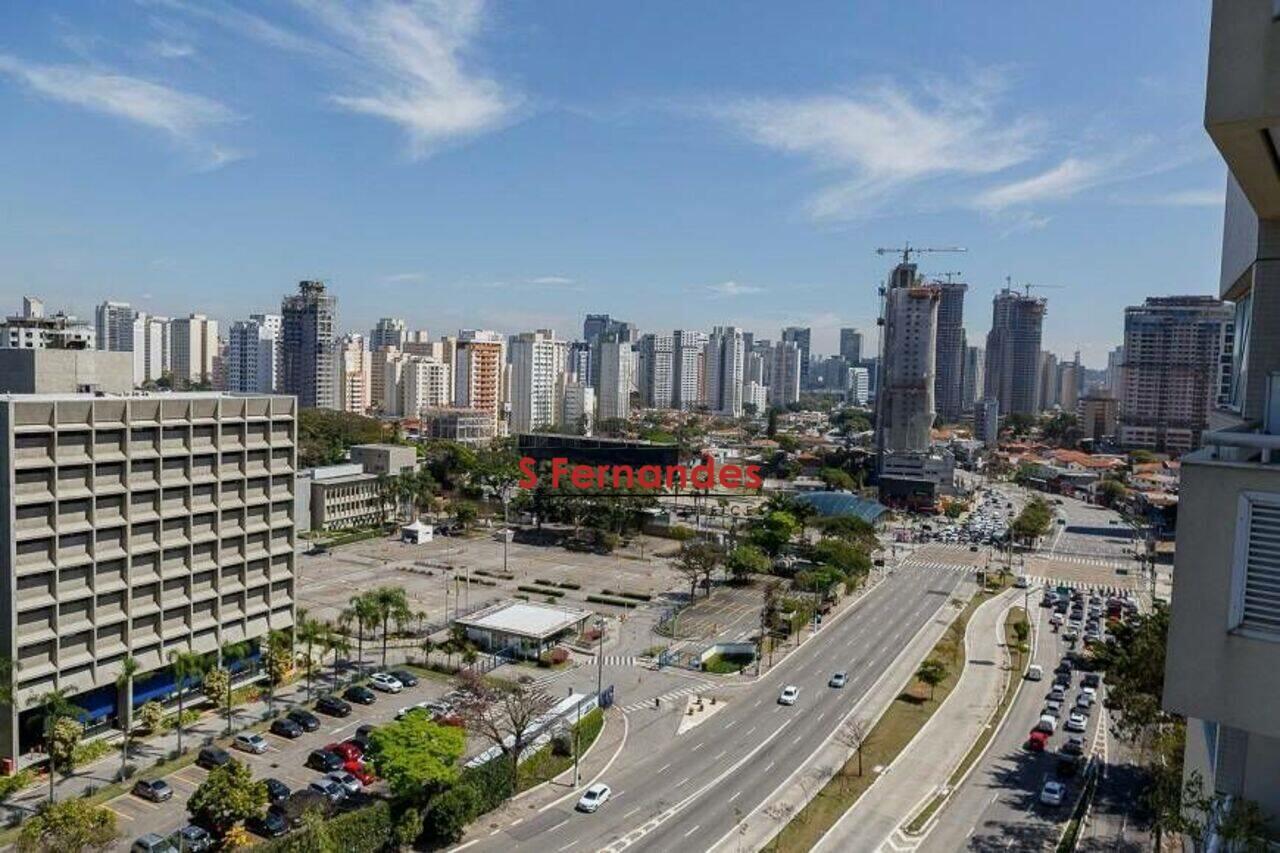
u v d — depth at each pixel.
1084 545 185.25
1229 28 16.88
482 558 156.50
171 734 77.25
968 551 176.75
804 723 84.50
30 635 70.50
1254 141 18.16
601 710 85.19
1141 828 63.91
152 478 80.19
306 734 78.50
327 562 149.12
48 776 68.19
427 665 98.19
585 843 61.03
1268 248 25.98
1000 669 102.44
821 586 125.69
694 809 66.50
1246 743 22.89
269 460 91.62
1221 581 16.91
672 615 122.06
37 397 73.50
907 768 74.62
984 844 61.59
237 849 54.66
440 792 61.84
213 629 86.31
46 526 71.94
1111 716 82.88
